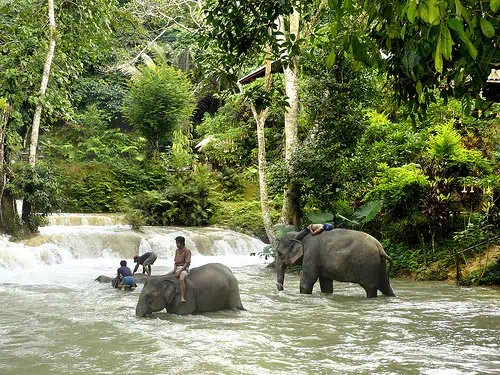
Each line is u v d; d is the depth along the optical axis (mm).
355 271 12352
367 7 4672
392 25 4609
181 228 25078
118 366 6914
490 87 12234
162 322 9539
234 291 10766
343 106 17469
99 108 39625
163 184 30656
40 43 22781
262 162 17984
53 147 32281
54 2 23625
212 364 6973
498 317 10148
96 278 15047
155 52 41656
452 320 9812
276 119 22438
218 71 8820
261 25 7875
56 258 18719
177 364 6988
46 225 21969
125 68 40031
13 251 17297
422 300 12078
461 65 5109
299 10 8203
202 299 10344
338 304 11539
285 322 9625
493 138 18109
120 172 30391
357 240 12562
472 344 8039
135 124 34188
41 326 9250
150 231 23453
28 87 23391
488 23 3674
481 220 15016
